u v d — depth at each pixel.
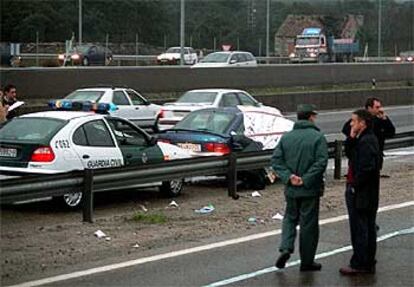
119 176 15.48
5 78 34.84
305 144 11.37
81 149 16.22
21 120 16.48
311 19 108.31
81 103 24.53
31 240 13.34
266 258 12.30
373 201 11.30
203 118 20.19
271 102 45.59
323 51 90.38
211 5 98.75
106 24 88.19
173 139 19.67
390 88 56.97
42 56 70.75
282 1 104.62
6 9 79.94
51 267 11.59
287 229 11.55
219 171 17.92
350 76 56.62
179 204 17.31
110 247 12.98
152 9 93.06
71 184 14.64
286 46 107.06
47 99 36.44
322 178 11.44
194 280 10.89
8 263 11.80
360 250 11.30
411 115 48.25
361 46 106.75
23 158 15.77
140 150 17.53
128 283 10.69
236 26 98.94
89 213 14.88
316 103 49.19
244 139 19.66
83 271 11.34
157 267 11.62
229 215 16.09
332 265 11.91
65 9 84.56
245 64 55.03
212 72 45.44
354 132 11.31
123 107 31.81
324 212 16.61
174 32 96.69
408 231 14.64
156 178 16.39
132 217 15.42
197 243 13.40
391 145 24.27
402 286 10.71
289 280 10.98
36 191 13.98
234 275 11.21
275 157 11.55
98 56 67.38
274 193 19.05
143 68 41.47
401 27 102.69
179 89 43.41
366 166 11.16
